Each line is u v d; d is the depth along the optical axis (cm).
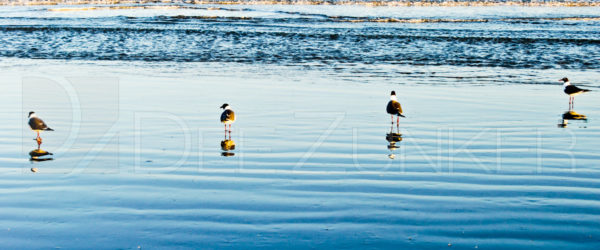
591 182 1134
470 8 6562
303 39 3697
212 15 5644
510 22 4944
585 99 2019
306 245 868
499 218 961
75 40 3638
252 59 2967
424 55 3119
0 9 6359
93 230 916
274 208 1000
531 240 884
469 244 872
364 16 5466
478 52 3219
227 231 912
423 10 6266
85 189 1087
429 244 872
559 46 3434
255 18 5247
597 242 876
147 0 8088
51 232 910
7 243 873
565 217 963
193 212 982
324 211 988
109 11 6184
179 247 863
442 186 1112
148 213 977
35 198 1041
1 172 1184
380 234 903
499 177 1167
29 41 3572
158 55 3075
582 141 1451
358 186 1111
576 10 6338
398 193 1073
